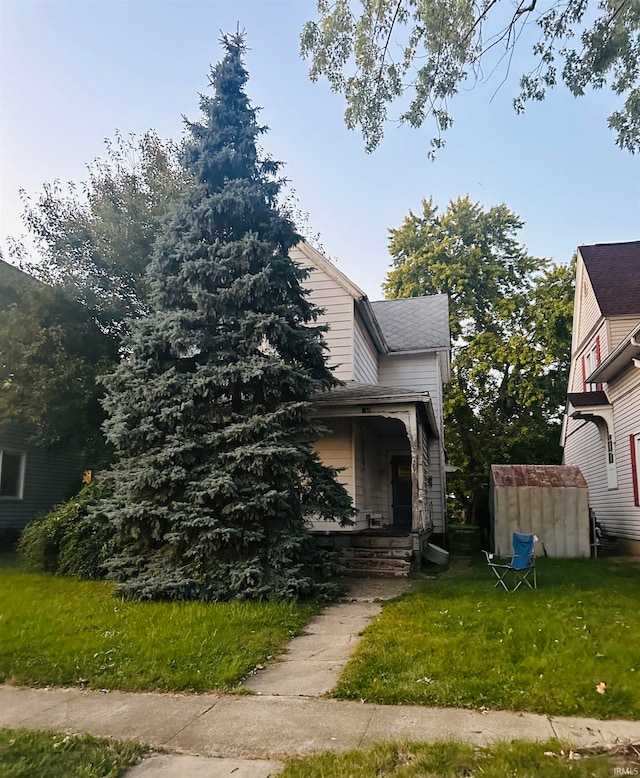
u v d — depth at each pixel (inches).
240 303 380.5
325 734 155.7
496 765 131.7
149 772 136.6
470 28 332.8
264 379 367.6
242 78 414.6
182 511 335.6
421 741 147.3
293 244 418.3
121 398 369.7
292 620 282.2
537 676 191.5
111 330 618.2
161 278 398.3
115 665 216.1
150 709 178.5
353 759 137.7
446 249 1249.4
